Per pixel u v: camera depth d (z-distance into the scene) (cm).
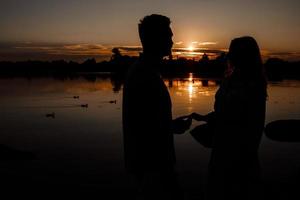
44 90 5347
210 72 13238
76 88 5812
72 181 839
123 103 299
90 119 2148
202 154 1082
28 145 1347
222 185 330
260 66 326
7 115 2425
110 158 1090
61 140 1439
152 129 284
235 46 326
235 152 322
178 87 5806
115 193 746
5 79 10588
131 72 294
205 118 356
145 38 290
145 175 292
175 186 300
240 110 318
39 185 809
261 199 332
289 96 3838
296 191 638
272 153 1066
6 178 866
